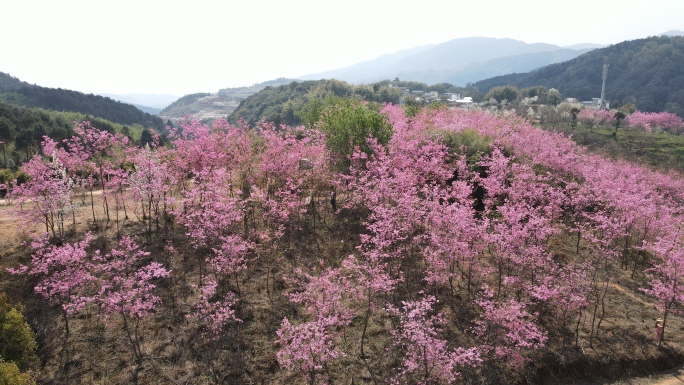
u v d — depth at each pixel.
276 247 19.73
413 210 18.25
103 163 23.05
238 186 24.77
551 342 15.62
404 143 24.98
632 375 14.98
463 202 20.62
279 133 25.31
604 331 16.34
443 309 16.73
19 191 18.22
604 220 19.45
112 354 13.62
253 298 16.48
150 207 19.95
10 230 19.09
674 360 15.59
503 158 24.91
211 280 17.02
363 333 14.52
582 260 21.19
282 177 22.59
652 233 21.59
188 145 23.05
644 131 74.31
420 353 13.02
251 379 13.09
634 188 24.31
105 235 19.44
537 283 17.62
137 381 12.76
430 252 17.83
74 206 19.30
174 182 20.78
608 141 63.34
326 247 20.27
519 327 13.99
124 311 13.45
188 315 15.34
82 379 12.71
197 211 18.08
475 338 15.25
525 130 35.94
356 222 22.66
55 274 14.38
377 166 22.64
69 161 21.69
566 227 23.69
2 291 15.43
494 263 19.19
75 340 14.01
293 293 16.73
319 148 24.23
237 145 24.61
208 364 13.51
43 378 12.61
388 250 19.02
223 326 14.96
